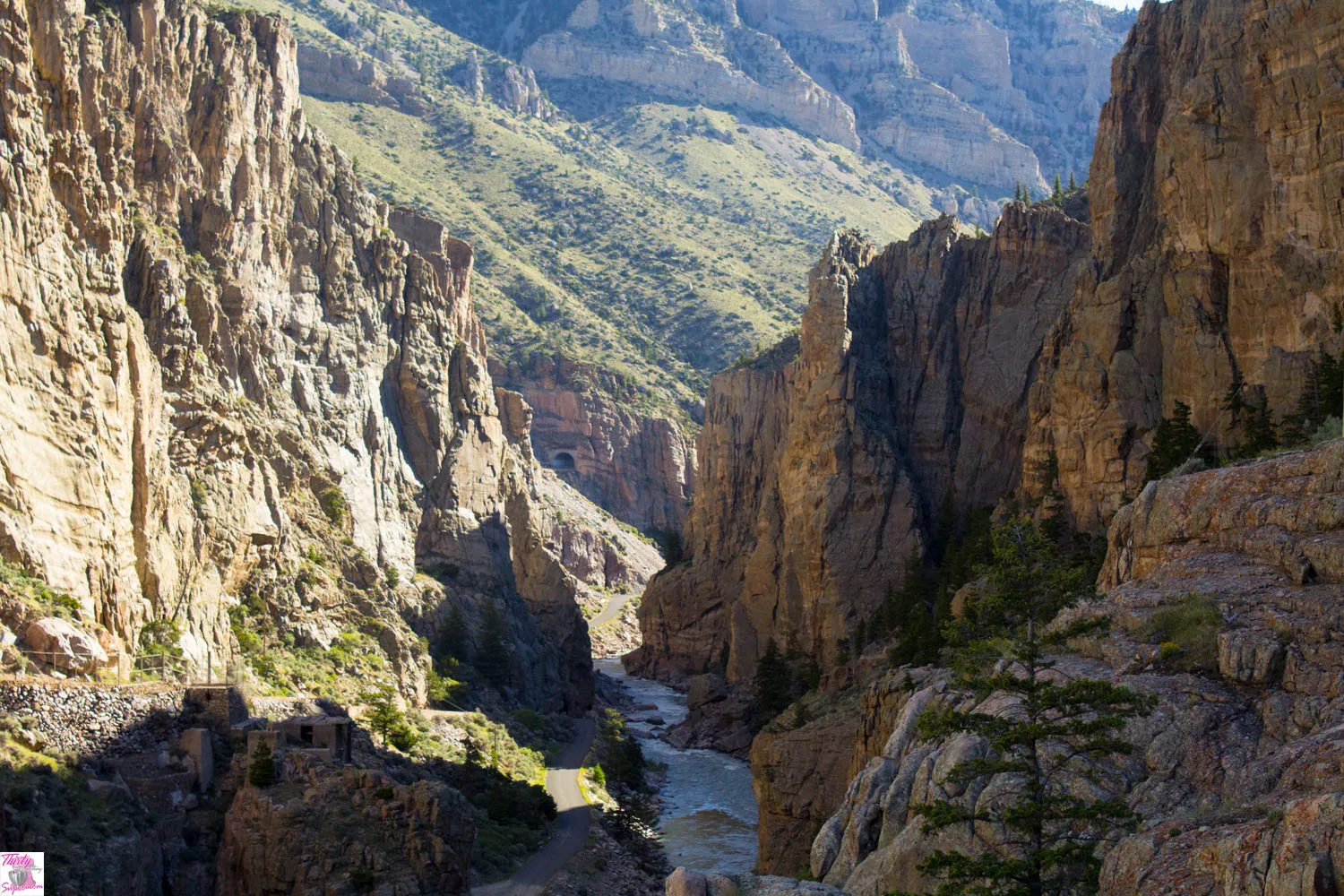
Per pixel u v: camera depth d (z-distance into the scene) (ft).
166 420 344.49
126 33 397.60
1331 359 274.77
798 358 570.87
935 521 512.63
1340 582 179.11
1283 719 158.92
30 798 219.20
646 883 313.73
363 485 447.42
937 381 535.60
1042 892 143.13
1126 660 182.29
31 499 272.72
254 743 274.98
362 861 245.65
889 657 385.91
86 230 318.04
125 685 268.62
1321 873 112.68
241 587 376.48
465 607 464.65
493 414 532.32
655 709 582.35
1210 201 327.47
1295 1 305.94
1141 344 352.49
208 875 248.32
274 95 451.53
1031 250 526.57
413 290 507.71
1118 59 396.98
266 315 427.33
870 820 195.62
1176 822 137.28
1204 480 210.38
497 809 326.85
